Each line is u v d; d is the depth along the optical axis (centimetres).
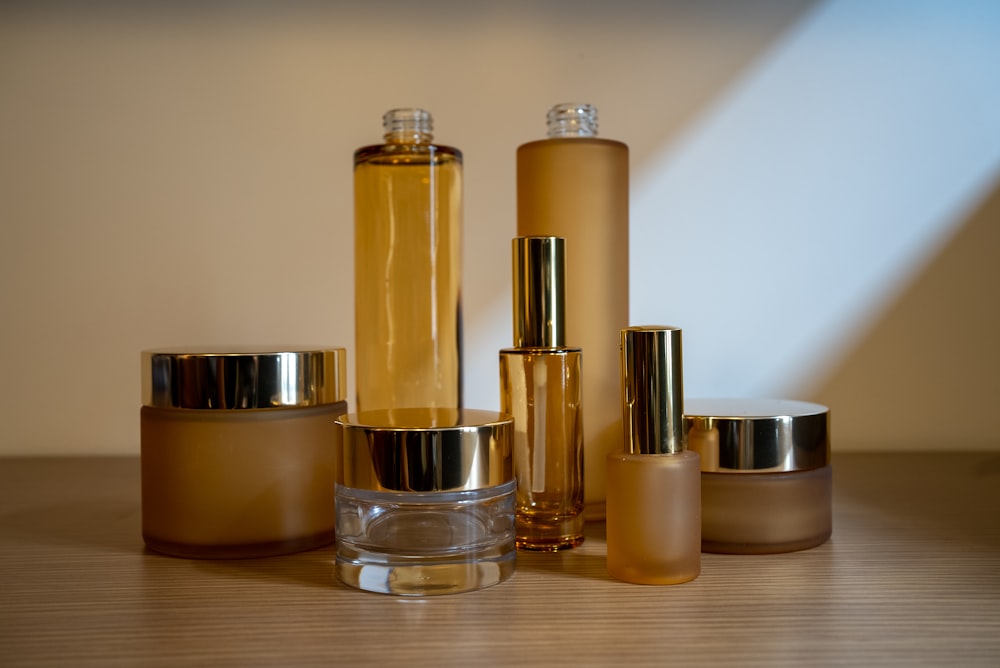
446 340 54
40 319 75
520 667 31
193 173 75
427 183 53
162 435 45
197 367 45
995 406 76
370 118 75
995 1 75
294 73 75
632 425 41
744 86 75
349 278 76
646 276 76
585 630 35
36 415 76
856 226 76
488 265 76
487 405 76
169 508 45
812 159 76
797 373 77
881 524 51
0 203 74
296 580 42
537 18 75
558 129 53
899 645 33
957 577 41
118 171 75
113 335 75
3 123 74
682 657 32
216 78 74
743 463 45
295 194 75
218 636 34
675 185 76
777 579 41
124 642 34
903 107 75
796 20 75
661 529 40
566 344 50
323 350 47
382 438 39
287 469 46
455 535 39
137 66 74
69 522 54
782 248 76
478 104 75
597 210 51
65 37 74
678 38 75
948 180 76
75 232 75
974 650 32
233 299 76
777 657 32
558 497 46
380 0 75
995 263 76
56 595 40
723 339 76
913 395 77
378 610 37
